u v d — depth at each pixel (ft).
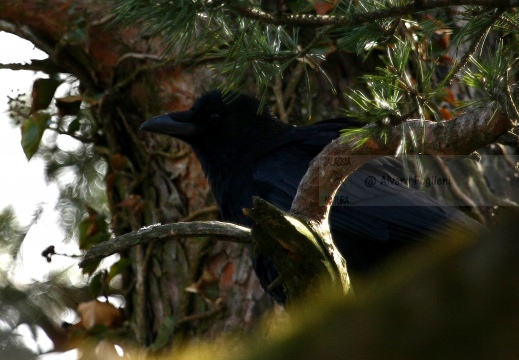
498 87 17.19
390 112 17.44
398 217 31.40
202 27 21.25
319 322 6.70
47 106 38.60
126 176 38.04
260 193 33.68
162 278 35.99
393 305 6.56
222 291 34.35
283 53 20.57
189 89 36.06
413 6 18.24
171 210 36.76
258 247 18.66
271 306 33.55
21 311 41.57
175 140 36.73
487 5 18.20
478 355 6.27
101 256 18.04
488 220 34.86
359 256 31.96
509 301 6.34
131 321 37.73
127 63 36.83
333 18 18.99
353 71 35.27
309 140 34.09
